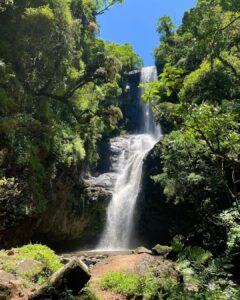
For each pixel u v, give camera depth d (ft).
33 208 53.42
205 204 56.75
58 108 73.36
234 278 41.73
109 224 86.33
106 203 85.56
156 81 19.12
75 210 75.36
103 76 71.61
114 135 122.62
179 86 19.10
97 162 101.24
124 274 29.60
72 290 21.20
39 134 57.82
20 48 59.21
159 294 23.49
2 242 49.47
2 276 22.00
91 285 27.30
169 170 58.95
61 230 72.08
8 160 48.44
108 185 90.99
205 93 52.19
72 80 72.13
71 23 67.77
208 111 20.77
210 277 21.34
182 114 21.07
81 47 93.97
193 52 28.63
